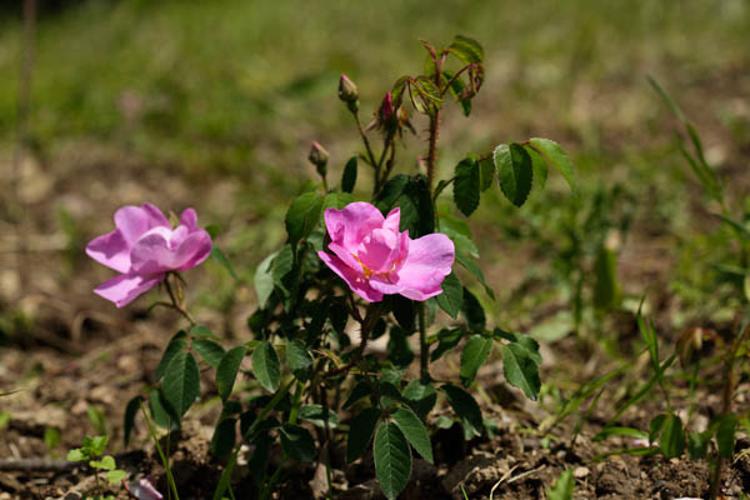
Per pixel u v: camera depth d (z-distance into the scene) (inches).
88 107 77.4
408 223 32.7
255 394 40.2
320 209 32.5
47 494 36.8
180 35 105.0
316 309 33.1
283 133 72.1
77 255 55.2
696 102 71.9
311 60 91.8
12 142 71.6
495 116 73.8
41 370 44.7
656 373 34.6
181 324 47.4
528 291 47.4
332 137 72.1
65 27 117.6
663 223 51.3
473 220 53.8
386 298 32.6
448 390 33.4
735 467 34.8
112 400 41.8
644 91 75.8
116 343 46.6
